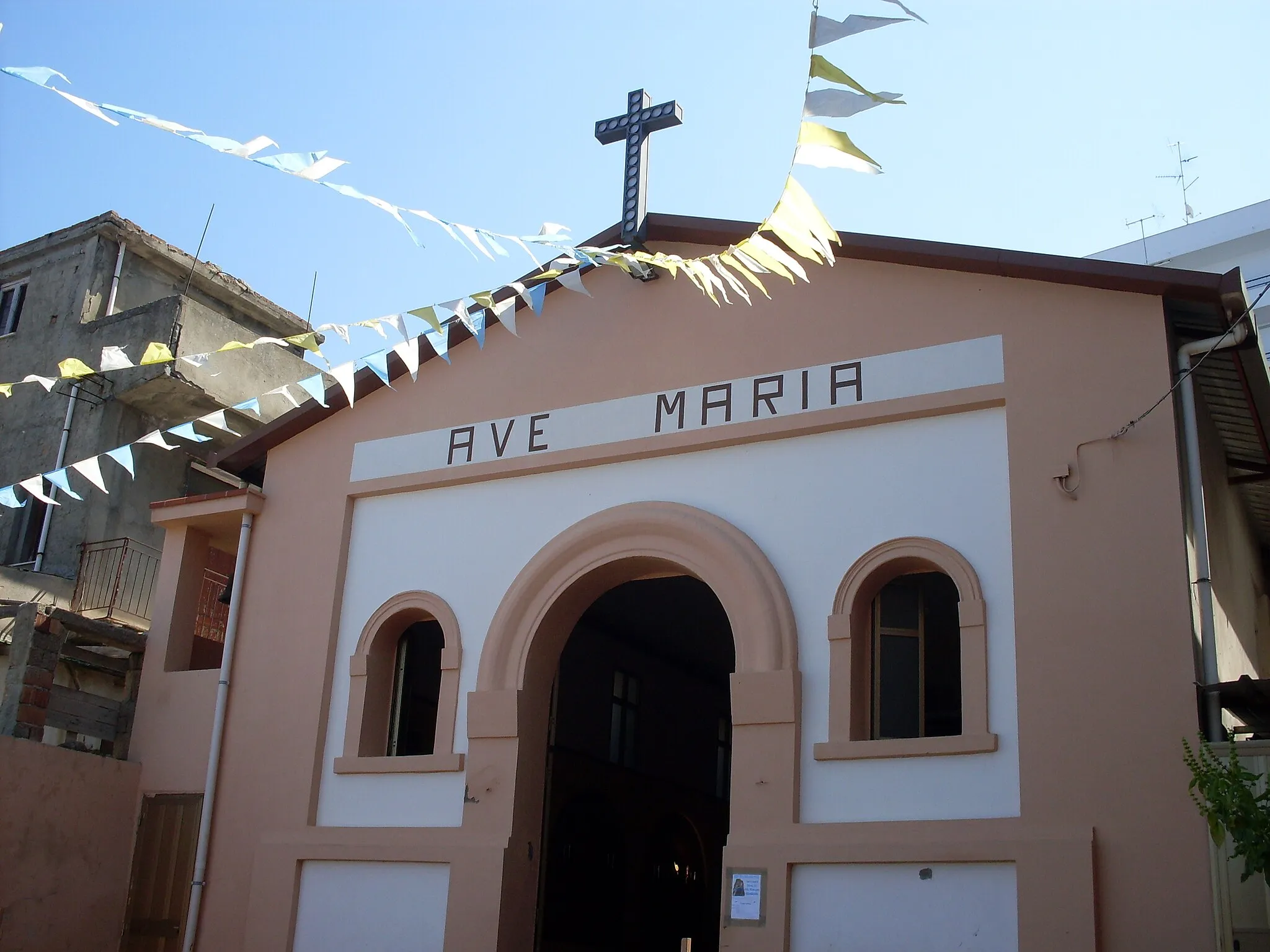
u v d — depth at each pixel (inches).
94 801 547.8
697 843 748.6
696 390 498.0
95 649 631.2
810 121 292.2
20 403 857.5
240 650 563.2
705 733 769.6
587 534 497.0
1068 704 400.2
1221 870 365.7
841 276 484.4
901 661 447.8
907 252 465.4
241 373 857.5
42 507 815.7
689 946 419.5
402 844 493.4
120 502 813.9
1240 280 412.8
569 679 649.6
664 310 518.0
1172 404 416.2
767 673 445.7
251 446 592.1
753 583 458.0
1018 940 385.1
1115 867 379.6
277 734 539.8
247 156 289.4
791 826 427.8
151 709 579.5
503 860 471.2
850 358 471.5
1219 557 498.3
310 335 367.2
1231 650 518.3
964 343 453.7
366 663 533.0
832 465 466.0
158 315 825.5
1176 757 381.1
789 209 323.9
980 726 410.3
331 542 558.9
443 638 526.9
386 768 510.0
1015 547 423.2
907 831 410.9
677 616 677.9
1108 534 411.5
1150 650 394.3
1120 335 430.6
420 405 561.9
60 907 526.0
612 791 669.3
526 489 526.6
